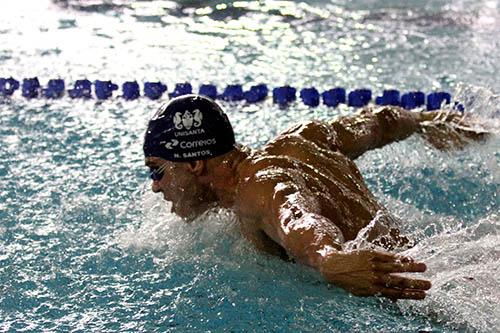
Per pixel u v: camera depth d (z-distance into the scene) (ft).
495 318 8.21
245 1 22.99
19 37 19.71
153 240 10.40
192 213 9.98
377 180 12.44
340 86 16.78
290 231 7.79
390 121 11.19
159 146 9.53
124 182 12.44
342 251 7.24
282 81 17.08
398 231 9.46
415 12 22.02
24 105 15.80
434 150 12.34
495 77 16.99
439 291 8.42
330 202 8.89
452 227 10.40
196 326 8.74
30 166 13.02
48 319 8.86
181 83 16.31
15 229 10.92
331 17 21.59
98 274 9.79
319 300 8.96
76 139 14.20
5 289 9.43
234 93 16.16
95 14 21.67
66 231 10.86
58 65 17.75
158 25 20.81
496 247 8.86
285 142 9.78
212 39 19.76
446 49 18.89
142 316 8.93
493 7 22.44
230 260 9.73
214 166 9.44
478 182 12.30
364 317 8.63
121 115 15.43
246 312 8.91
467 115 12.08
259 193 8.64
